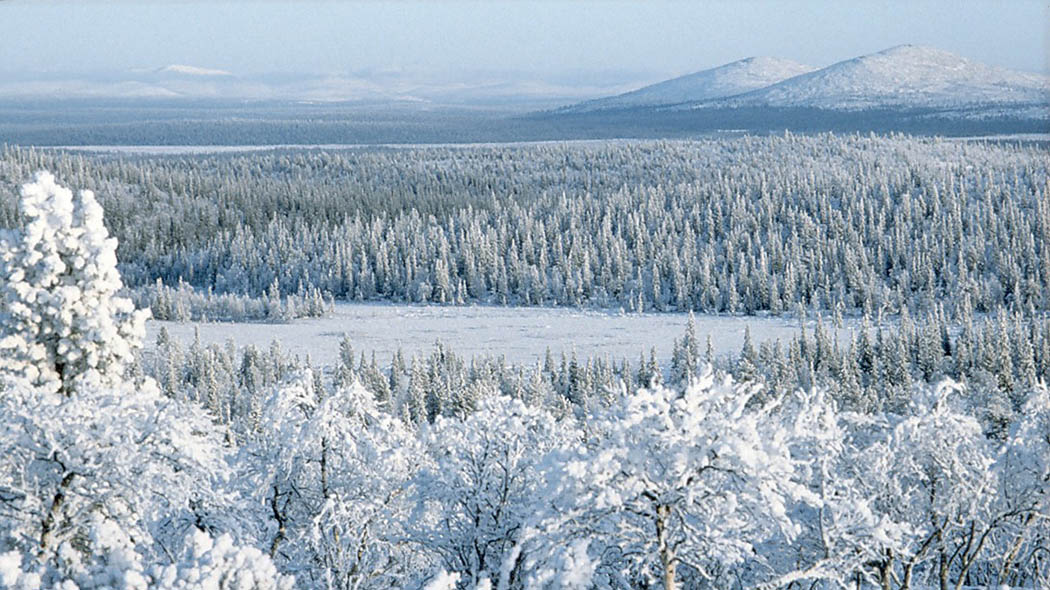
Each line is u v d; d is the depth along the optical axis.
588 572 23.08
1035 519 35.84
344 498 33.84
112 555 22.80
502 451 32.44
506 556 28.86
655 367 170.12
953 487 34.16
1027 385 137.62
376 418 36.19
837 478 32.59
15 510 27.72
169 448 29.02
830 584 31.34
